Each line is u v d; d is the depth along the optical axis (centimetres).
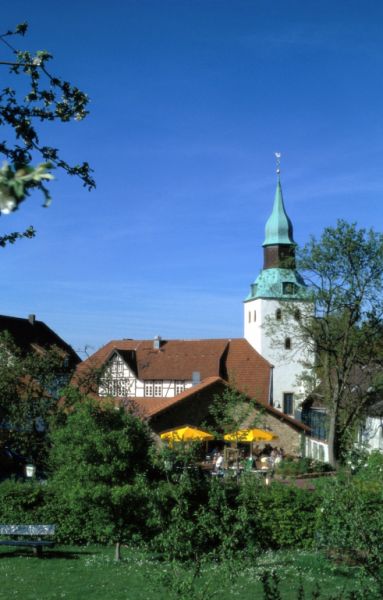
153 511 1574
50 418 3138
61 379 3434
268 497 2430
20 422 3228
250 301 9544
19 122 595
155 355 8356
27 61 601
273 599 1097
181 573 1300
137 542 2252
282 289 9175
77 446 2278
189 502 1789
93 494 2164
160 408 4728
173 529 1370
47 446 3184
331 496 1258
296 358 8900
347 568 1934
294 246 5281
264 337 9062
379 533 1173
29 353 3488
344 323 5278
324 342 5381
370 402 5403
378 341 5247
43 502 2564
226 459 3438
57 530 2522
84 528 2527
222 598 1683
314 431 7838
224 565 1351
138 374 8231
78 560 2223
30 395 3275
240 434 2191
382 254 5059
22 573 2030
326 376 5450
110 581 1912
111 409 2338
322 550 1986
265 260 9594
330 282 5188
